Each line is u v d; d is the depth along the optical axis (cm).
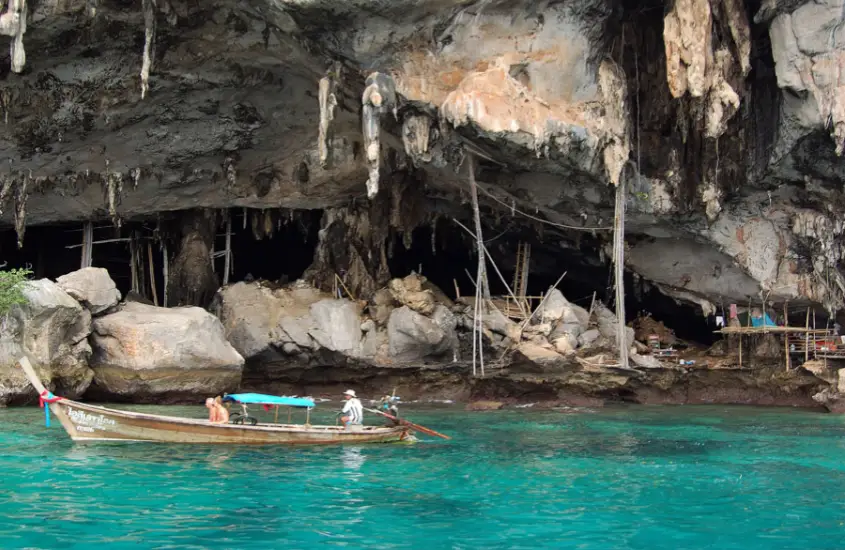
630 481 1409
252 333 2844
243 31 2330
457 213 3078
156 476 1368
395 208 2894
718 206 2602
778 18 2284
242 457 1559
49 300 2259
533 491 1318
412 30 2211
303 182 2947
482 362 2698
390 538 1038
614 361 2778
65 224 3281
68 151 2727
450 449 1723
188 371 2450
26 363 1656
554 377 2719
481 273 2664
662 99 2591
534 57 2300
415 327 2814
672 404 2794
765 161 2527
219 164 2886
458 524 1109
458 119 2230
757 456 1672
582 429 2080
